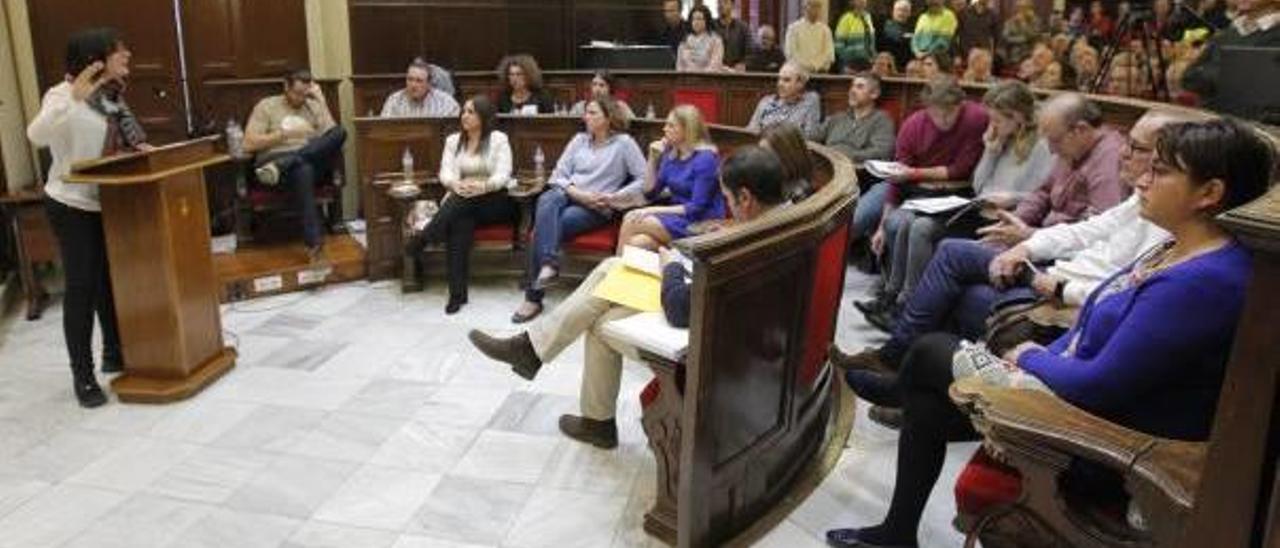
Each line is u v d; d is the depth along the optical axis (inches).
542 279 160.1
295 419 119.4
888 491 98.7
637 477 103.8
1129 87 208.8
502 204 172.1
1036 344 77.3
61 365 139.8
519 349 113.1
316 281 181.5
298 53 238.4
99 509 97.7
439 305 170.2
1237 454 42.5
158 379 126.5
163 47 217.2
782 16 352.2
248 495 100.3
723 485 85.6
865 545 85.8
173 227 122.4
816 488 99.3
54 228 121.5
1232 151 57.9
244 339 150.3
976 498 68.7
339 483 102.8
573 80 254.5
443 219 165.9
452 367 137.7
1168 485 51.4
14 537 92.4
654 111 252.1
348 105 250.4
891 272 148.6
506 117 181.3
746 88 235.3
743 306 80.5
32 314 162.2
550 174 182.1
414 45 260.8
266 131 197.3
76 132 120.3
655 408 87.7
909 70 244.1
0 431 116.1
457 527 93.7
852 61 278.4
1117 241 96.1
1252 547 42.8
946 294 108.3
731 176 93.8
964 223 137.1
